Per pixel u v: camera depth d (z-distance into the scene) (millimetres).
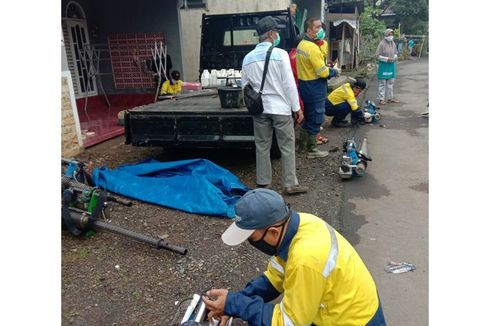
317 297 1607
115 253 3180
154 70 8617
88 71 8797
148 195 4129
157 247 3088
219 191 4039
